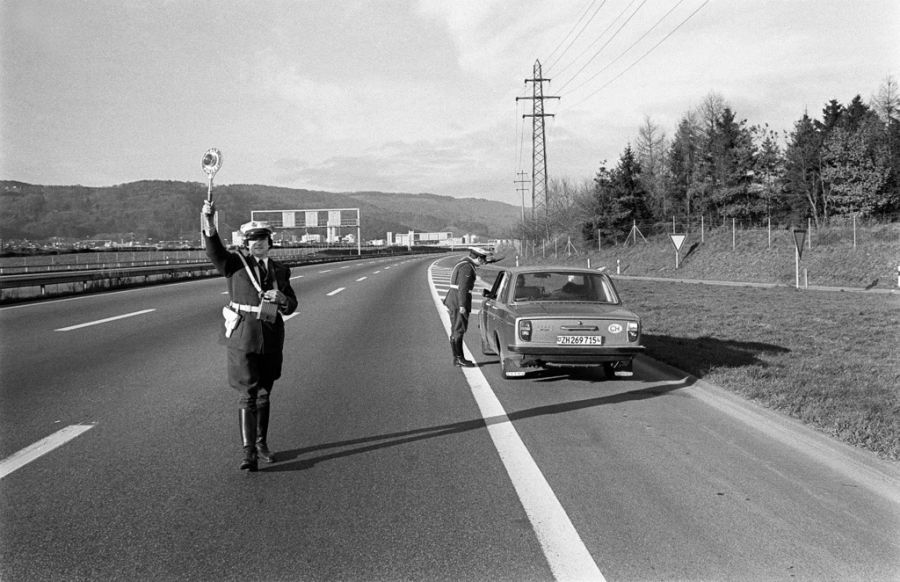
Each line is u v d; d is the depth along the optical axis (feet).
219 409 22.31
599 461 17.01
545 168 189.57
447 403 23.63
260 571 11.01
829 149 138.10
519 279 30.25
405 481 15.42
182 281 101.91
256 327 16.70
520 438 19.15
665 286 94.02
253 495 14.47
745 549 11.91
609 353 25.67
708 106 174.81
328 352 35.22
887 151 136.56
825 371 28.17
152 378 27.48
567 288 30.09
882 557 11.62
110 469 16.16
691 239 147.95
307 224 268.82
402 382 27.40
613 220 180.55
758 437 19.38
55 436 19.01
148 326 44.39
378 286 90.53
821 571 11.10
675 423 20.98
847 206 135.03
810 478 15.75
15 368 29.53
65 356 32.68
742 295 73.46
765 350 34.35
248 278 17.07
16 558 11.48
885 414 20.45
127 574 10.92
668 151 204.54
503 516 13.35
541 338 25.80
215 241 16.94
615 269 153.28
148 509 13.65
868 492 14.83
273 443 18.58
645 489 14.96
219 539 12.24
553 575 10.87
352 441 18.76
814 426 19.52
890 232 109.50
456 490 14.83
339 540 12.20
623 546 11.99
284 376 28.53
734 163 165.78
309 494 14.56
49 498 14.24
